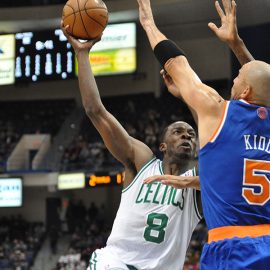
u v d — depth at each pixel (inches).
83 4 197.5
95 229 1182.3
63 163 1176.8
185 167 207.5
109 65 1122.0
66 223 1220.5
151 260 203.2
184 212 203.2
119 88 1300.4
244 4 1011.3
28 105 1346.0
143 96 1289.4
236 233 140.3
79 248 1123.3
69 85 1334.9
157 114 1238.9
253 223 141.1
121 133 204.8
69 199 1289.4
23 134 1289.4
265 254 135.7
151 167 206.5
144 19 166.1
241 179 142.9
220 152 144.4
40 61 1119.6
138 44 1261.1
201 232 1064.2
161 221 201.3
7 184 1155.9
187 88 151.0
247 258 137.0
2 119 1338.6
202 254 145.6
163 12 1076.5
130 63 1111.0
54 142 1240.2
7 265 1114.1
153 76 1274.6
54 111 1326.3
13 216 1259.2
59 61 1112.2
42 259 1139.9
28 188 1268.5
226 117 145.5
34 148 1259.8
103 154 1181.7
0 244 1181.7
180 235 203.0
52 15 1132.5
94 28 198.4
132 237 203.6
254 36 1120.8
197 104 148.6
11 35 1132.5
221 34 178.5
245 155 143.6
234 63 1191.6
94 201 1291.8
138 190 204.1
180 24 1136.8
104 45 1128.2
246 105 146.6
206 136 145.6
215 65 1225.4
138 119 1249.4
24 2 1149.7
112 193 1288.1
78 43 200.4
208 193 145.3
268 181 143.7
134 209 203.2
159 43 158.1
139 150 208.5
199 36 1202.6
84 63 199.3
